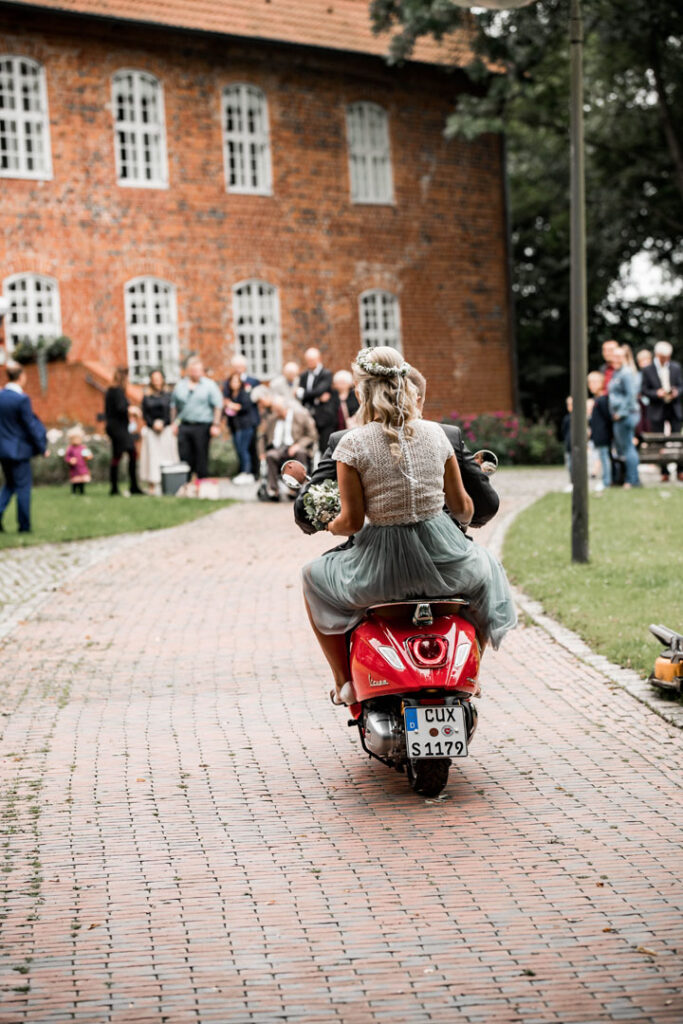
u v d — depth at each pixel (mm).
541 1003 4148
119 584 13812
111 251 30500
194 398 23000
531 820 6000
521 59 34000
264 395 22328
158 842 5844
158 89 31359
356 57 34312
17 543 16938
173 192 31484
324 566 6348
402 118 35531
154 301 31344
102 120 30375
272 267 33062
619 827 5844
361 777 6812
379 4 33094
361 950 4602
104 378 28266
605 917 4832
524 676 9047
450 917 4879
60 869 5512
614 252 41781
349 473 6117
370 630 6176
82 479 23938
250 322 32906
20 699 8734
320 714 8219
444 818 6082
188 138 31719
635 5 33406
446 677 6008
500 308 37500
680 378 24250
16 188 29281
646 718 7742
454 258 36531
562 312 46781
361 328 34688
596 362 47094
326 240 34031
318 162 33875
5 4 28719
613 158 41594
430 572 6102
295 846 5758
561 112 42406
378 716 6133
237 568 14766
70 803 6438
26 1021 4090
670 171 40844
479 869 5391
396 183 35438
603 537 15312
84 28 30031
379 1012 4117
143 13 30734
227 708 8422
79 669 9703
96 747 7480
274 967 4473
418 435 6164
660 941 4598
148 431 23906
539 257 47281
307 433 21859
